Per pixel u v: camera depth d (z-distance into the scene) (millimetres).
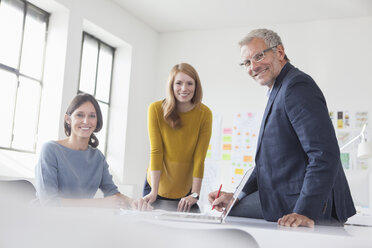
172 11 5910
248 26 6168
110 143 5898
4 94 4340
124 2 5691
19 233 531
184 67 2480
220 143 6008
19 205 542
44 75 4832
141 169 6164
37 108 4750
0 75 4289
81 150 2084
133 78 6051
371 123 5340
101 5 5414
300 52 5816
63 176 1955
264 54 1718
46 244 529
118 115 5926
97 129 2141
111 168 5812
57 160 1950
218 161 5957
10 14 4426
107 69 5941
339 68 5598
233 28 6258
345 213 1582
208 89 6246
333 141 1389
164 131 2561
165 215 1143
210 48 6348
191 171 2643
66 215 530
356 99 5461
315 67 5715
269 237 751
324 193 1327
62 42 4824
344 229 974
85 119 2045
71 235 522
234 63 6164
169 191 2594
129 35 5969
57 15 4898
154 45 6574
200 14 5949
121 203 1859
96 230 521
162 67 6586
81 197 2006
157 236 538
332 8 5434
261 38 1741
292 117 1472
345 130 5434
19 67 4520
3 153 4246
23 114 4559
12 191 1522
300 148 1528
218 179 5906
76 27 4973
